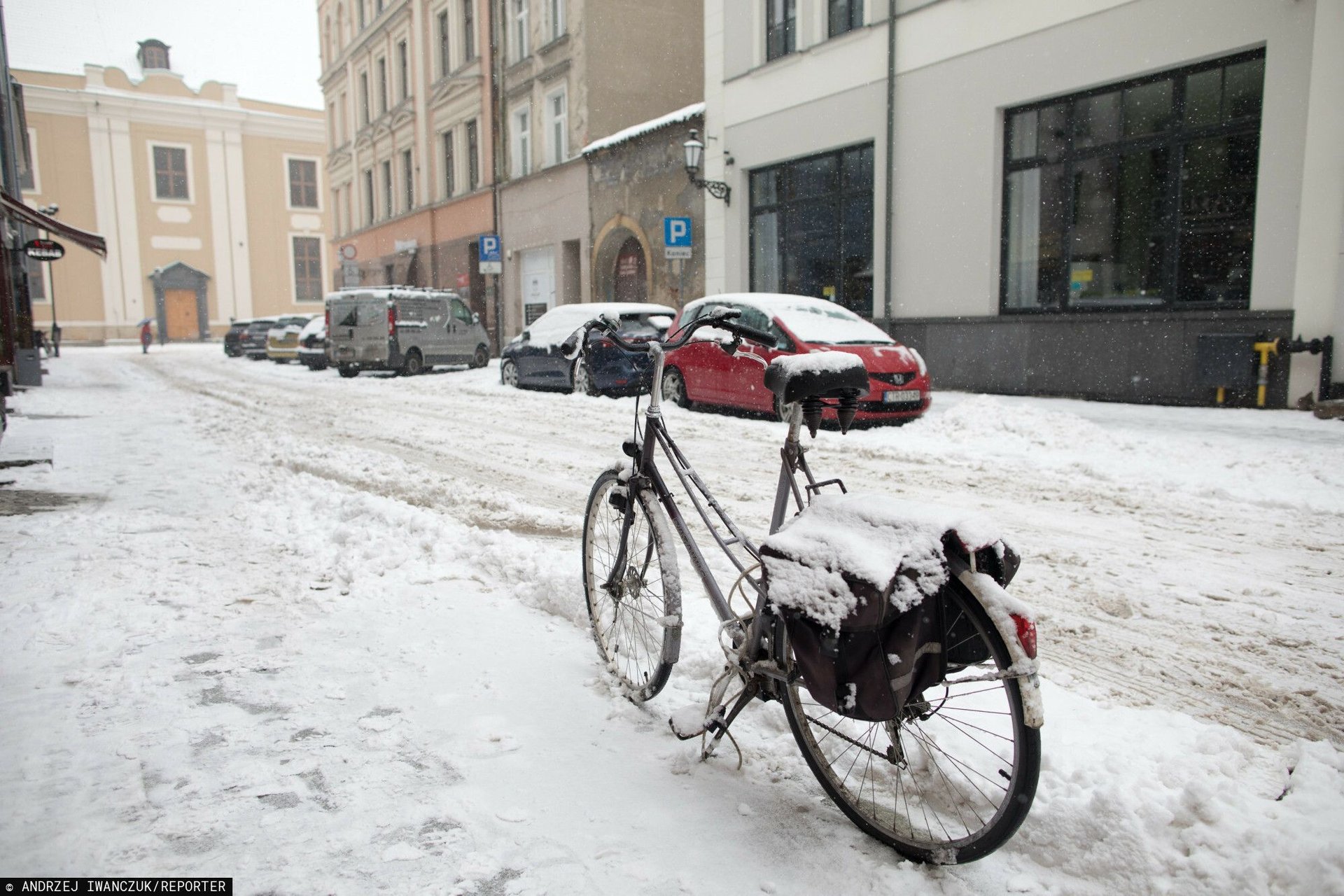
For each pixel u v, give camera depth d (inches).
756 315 416.5
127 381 817.5
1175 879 79.0
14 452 339.9
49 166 1961.1
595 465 321.4
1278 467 273.3
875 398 376.2
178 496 263.6
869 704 80.7
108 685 125.8
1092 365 472.1
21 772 101.4
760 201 693.9
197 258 2116.1
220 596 166.7
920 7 542.9
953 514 82.4
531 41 980.6
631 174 823.7
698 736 111.5
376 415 492.4
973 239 527.5
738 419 415.8
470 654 138.6
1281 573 179.6
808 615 84.2
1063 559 191.3
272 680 128.5
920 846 84.1
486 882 82.3
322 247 2266.2
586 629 150.9
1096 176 474.9
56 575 177.8
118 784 99.0
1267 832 81.5
